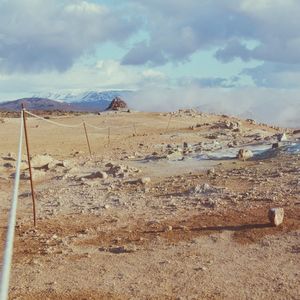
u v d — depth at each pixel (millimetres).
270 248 13609
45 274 12883
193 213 17750
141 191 22516
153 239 15125
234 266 12648
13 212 7758
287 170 23641
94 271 12922
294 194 18891
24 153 43500
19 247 15281
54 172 30562
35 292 11797
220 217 16766
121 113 87188
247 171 24781
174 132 59344
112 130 64500
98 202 20984
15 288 12055
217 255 13469
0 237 16422
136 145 46938
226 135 52000
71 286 12047
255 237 14516
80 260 13805
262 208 17312
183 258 13398
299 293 10914
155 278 12227
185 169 28047
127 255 13977
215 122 71562
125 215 18406
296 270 12125
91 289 11820
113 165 31531
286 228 14938
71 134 59875
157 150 40875
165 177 25969
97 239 15617
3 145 49906
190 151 35312
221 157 31125
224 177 23828
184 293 11312
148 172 27938
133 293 11477
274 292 11062
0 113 111375
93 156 39438
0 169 32281
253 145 35875
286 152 28125
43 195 23516
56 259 13984
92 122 73688
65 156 40625
